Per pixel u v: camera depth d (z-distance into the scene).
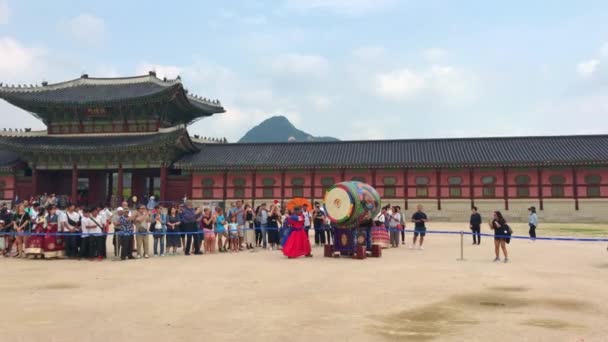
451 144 59.94
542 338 10.06
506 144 58.28
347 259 24.17
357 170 58.75
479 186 56.03
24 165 65.31
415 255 25.84
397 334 10.38
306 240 25.33
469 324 11.23
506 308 12.94
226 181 61.09
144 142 59.16
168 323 11.33
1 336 10.25
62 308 12.97
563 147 55.59
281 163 58.44
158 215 26.91
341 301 13.80
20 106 64.44
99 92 66.56
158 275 18.92
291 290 15.54
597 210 53.12
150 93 61.81
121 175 62.03
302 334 10.37
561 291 15.36
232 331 10.62
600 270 20.17
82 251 24.73
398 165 55.78
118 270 20.44
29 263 23.19
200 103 73.38
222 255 26.58
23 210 26.44
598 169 53.56
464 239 35.94
